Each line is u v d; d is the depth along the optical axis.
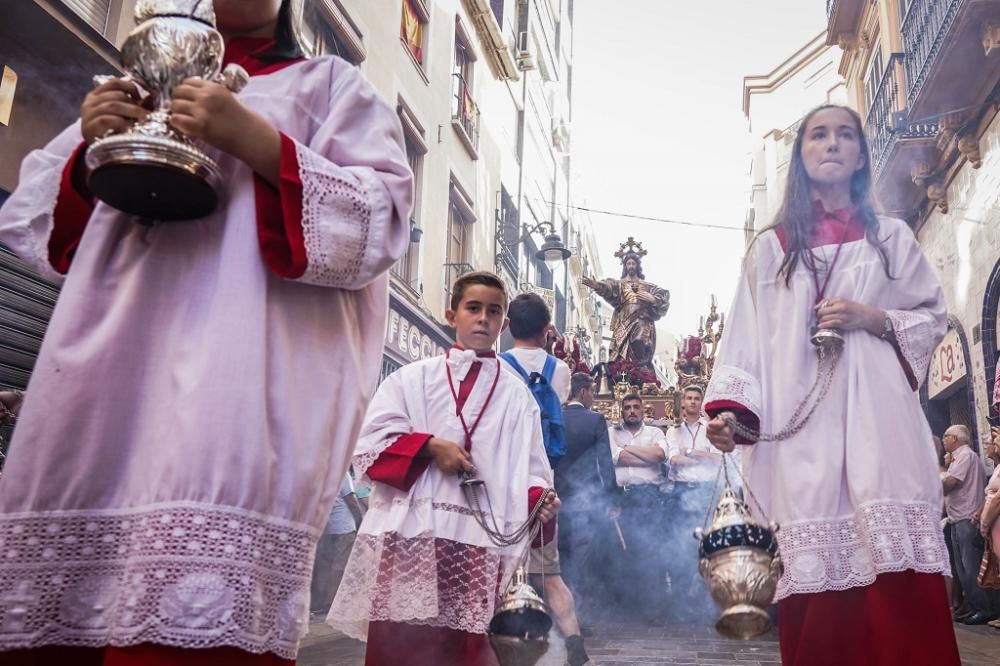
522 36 25.27
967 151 11.88
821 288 2.85
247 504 1.61
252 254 1.75
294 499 1.70
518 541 3.46
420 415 3.60
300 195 1.74
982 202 11.70
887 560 2.49
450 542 3.41
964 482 8.75
